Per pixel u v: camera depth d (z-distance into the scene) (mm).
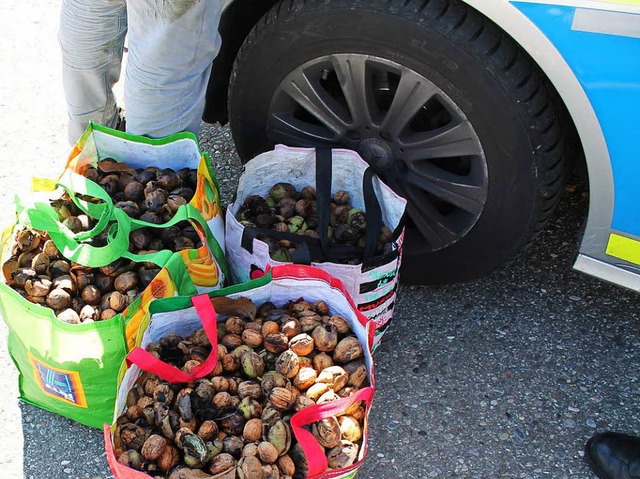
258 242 2088
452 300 2615
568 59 1891
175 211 2199
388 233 2240
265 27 2268
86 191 1989
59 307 1971
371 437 2191
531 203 2207
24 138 3242
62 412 2137
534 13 1873
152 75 2209
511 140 2102
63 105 3432
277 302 2090
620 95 1867
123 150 2377
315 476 1640
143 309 1864
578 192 2998
